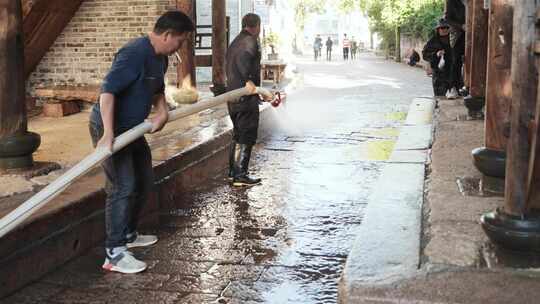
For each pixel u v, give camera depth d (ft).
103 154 12.07
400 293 9.16
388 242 11.47
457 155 19.01
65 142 24.66
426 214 13.29
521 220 10.46
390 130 33.14
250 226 17.15
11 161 17.56
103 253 15.15
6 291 12.68
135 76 13.07
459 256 10.54
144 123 12.94
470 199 14.08
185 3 32.65
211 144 23.57
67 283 13.35
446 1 36.06
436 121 26.40
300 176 22.99
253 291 12.82
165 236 16.33
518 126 10.39
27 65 35.06
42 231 13.64
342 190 20.90
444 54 36.58
